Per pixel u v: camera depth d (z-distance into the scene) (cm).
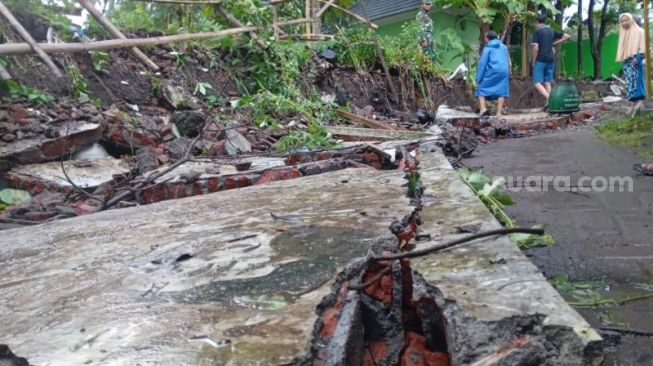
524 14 1597
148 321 171
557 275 272
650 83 872
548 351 146
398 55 1315
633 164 525
